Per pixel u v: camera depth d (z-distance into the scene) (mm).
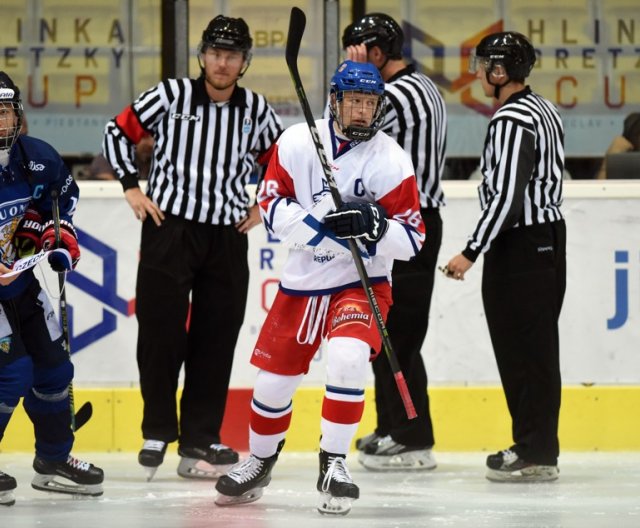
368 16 16312
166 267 15359
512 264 14992
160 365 15398
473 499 13867
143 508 13094
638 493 14320
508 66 15195
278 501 13609
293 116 20859
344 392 12328
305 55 20734
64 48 21000
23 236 13359
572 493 14320
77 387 18125
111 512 12797
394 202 12531
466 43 21000
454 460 17328
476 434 18156
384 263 12719
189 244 15422
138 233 18109
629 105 21078
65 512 12797
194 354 15750
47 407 13461
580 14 21031
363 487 14836
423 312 16234
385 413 16828
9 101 12406
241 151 15602
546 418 15078
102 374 18125
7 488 13164
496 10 20984
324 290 12562
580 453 18016
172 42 20844
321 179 12570
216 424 15703
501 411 18172
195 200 15367
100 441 18062
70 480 13852
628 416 18203
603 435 18219
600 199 18172
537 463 15102
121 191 18094
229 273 15625
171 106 15406
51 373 13305
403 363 16203
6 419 12906
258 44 20766
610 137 21062
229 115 15484
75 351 18109
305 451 18000
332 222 12055
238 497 13266
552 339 15078
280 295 12766
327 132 12656
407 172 12555
